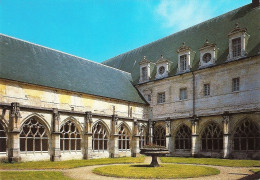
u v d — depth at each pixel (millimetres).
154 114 38281
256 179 11719
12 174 14688
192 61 35312
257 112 26219
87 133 28078
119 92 36844
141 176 13836
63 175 14602
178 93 35562
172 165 20094
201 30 38750
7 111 22500
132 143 33688
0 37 28969
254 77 28281
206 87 32781
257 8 32875
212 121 30156
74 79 32281
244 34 29766
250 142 26734
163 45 43562
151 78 40094
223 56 31797
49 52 33375
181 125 33469
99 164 21359
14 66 26984
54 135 25172
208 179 13266
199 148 30953
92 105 32219
